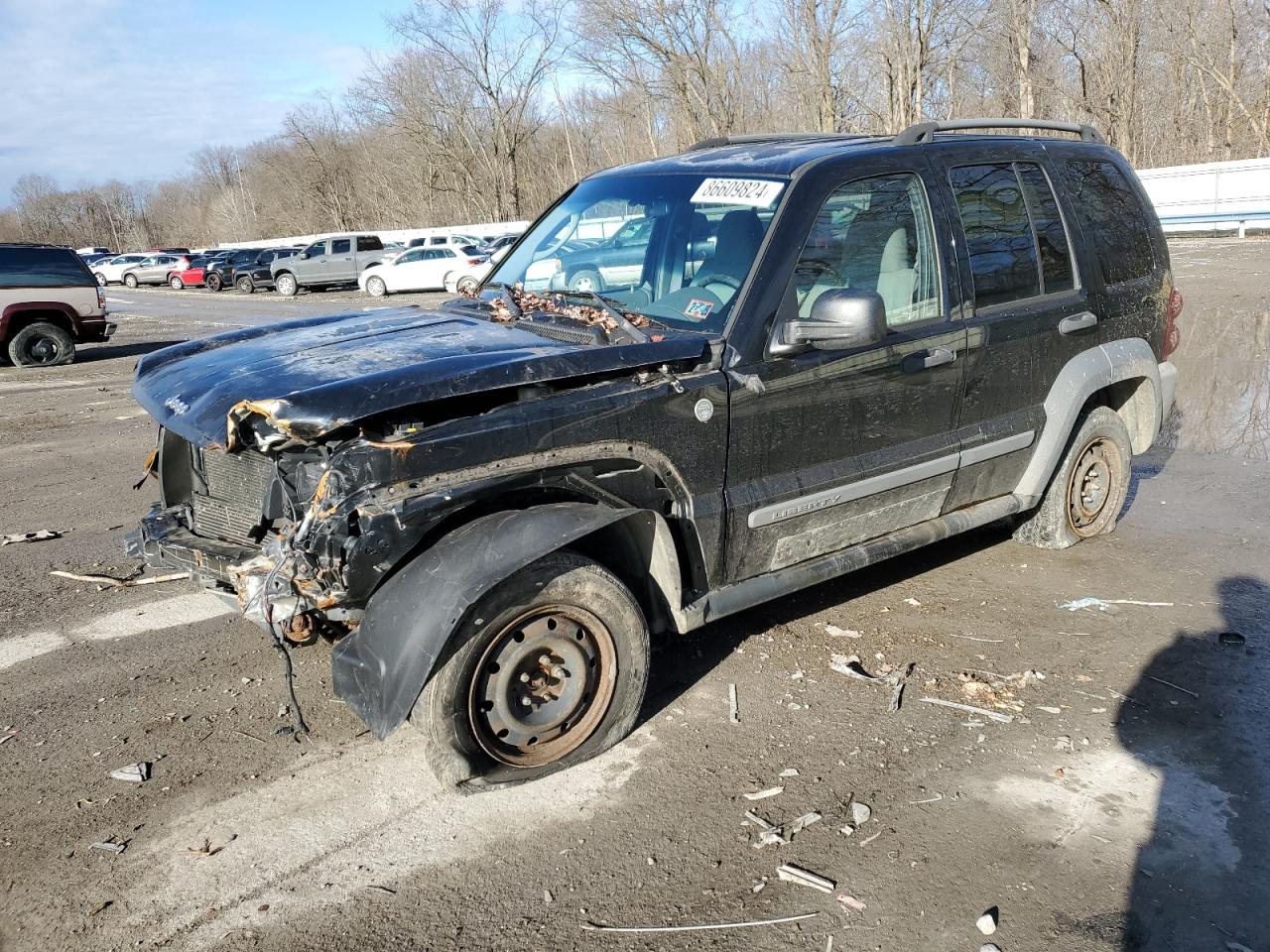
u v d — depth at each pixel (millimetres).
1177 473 7105
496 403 3330
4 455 8891
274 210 74250
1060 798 3348
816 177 4039
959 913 2822
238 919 2852
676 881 2973
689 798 3369
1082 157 5332
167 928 2822
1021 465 4988
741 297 3809
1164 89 39531
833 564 4211
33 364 15633
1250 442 7859
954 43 36156
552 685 3455
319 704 4062
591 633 3492
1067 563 5445
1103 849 3098
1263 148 36312
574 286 4504
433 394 3145
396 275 29516
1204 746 3656
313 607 3184
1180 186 29031
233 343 4211
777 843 3125
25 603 5180
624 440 3479
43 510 7012
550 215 5004
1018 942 2711
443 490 3150
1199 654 4355
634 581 3744
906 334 4238
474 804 3365
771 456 3887
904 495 4414
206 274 40438
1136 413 5754
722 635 4609
